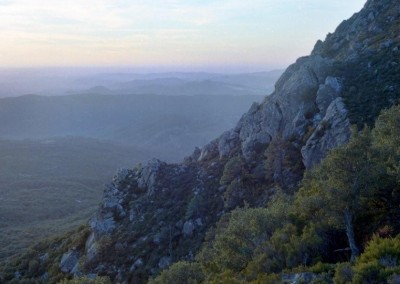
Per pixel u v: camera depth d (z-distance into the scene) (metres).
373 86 65.75
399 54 69.94
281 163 68.75
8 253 126.31
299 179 63.84
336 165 25.70
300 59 90.81
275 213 33.25
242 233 33.28
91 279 36.84
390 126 33.75
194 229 71.75
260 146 79.62
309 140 63.16
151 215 81.50
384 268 17.69
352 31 99.12
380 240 20.47
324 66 77.19
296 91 75.94
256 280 22.77
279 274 22.66
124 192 93.56
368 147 26.59
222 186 79.06
